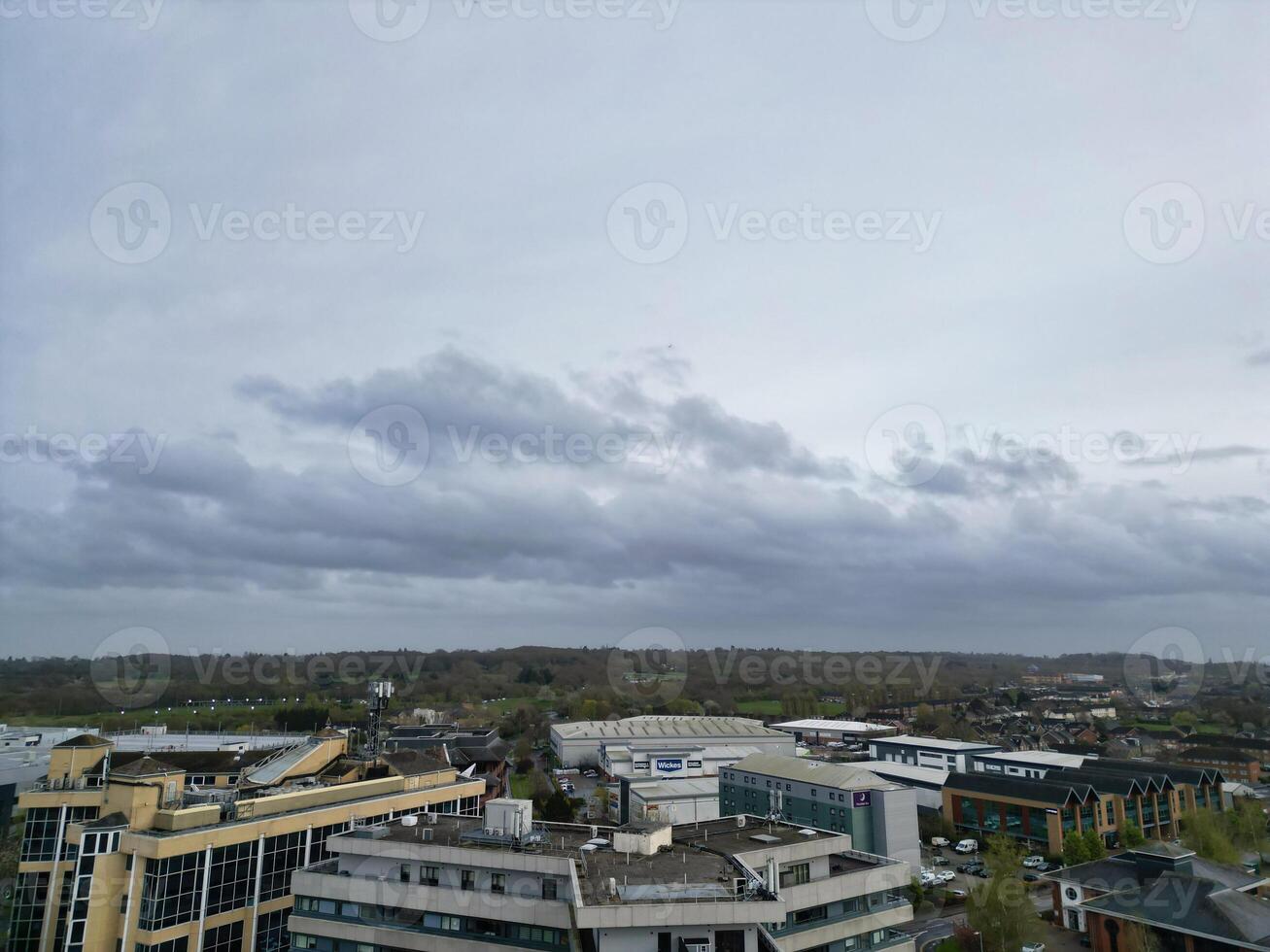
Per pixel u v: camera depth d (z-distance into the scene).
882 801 99.12
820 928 52.22
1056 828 108.00
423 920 49.78
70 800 64.31
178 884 54.31
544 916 46.28
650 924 38.94
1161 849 77.81
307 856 64.06
